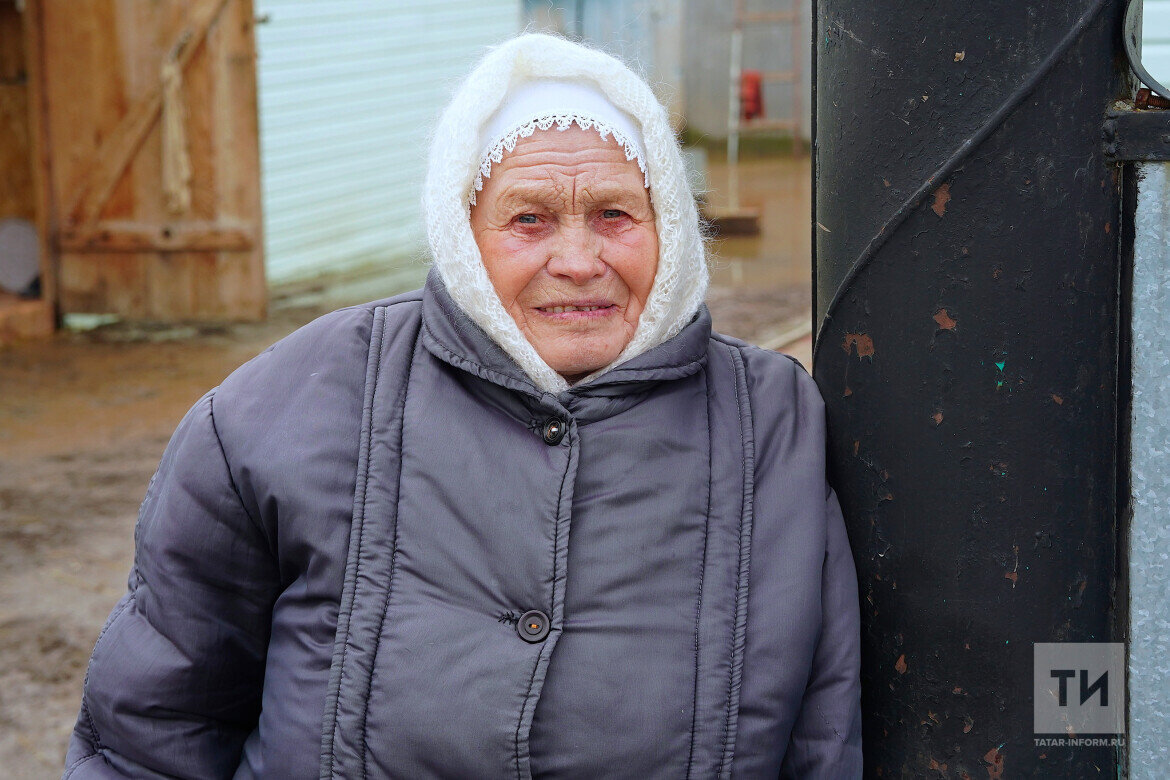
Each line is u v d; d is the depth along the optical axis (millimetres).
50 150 7062
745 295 7281
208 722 1567
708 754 1396
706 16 14375
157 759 1521
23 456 5102
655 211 1524
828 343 1512
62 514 4434
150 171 7023
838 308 1470
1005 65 1285
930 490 1401
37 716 3039
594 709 1382
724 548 1470
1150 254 1345
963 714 1431
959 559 1399
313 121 8805
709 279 1698
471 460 1467
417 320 1613
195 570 1526
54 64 6930
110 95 6930
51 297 7219
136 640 1529
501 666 1375
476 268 1482
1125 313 1370
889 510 1448
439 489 1456
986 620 1400
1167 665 1416
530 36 1503
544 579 1411
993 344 1345
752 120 14227
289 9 8422
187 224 7082
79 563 3998
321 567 1463
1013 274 1329
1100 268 1352
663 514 1451
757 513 1495
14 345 6961
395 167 9789
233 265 7141
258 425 1517
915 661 1449
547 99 1500
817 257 1540
